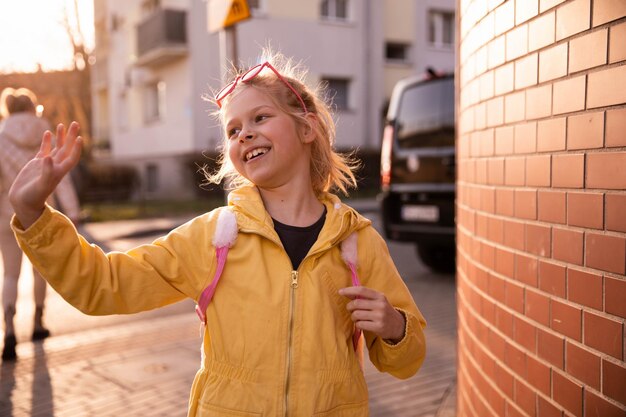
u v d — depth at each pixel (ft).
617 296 5.49
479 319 8.75
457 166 10.86
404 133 24.02
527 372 7.10
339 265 5.82
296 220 5.95
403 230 23.75
